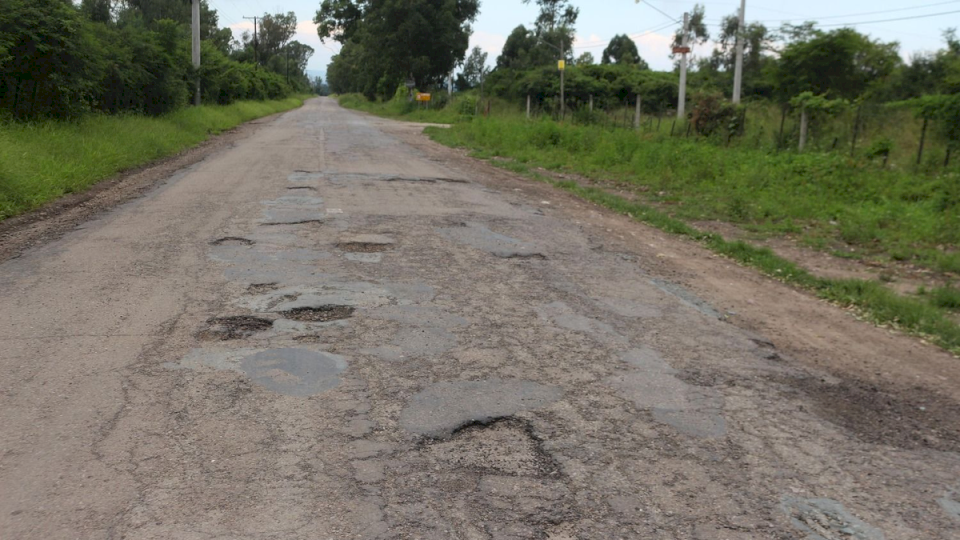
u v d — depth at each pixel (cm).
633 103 4244
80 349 457
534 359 467
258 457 333
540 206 1124
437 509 296
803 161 1466
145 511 289
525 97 4375
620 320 562
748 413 403
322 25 6384
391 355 462
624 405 403
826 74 2019
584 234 910
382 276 653
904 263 866
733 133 2145
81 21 1673
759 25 2236
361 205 1022
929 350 549
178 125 2398
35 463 323
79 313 527
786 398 430
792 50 2033
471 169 1644
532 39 6894
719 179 1468
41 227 845
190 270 650
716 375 459
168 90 2438
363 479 317
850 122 1870
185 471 319
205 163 1565
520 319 549
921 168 1438
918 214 1081
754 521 297
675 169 1591
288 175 1340
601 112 3086
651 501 308
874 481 336
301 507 294
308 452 338
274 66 10756
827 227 1062
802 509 309
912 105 1886
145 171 1415
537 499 305
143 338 479
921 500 322
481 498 305
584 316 566
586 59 6191
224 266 666
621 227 988
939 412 425
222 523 282
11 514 286
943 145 1527
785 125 2048
